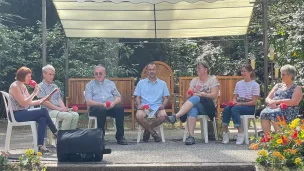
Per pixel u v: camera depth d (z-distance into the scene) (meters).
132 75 13.64
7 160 5.04
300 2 9.54
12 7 12.88
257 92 6.62
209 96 6.77
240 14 8.16
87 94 6.96
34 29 13.26
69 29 8.70
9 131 5.77
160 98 7.05
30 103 5.79
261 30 10.59
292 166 4.88
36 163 5.06
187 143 6.43
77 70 11.48
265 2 7.46
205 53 12.54
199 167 4.96
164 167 4.98
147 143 6.69
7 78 12.20
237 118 6.48
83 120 11.25
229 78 8.21
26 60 11.80
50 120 5.86
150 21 8.52
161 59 13.85
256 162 5.02
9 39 11.16
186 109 6.61
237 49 13.09
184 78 8.31
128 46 13.41
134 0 6.62
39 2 13.22
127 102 8.52
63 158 5.22
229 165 4.96
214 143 6.62
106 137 7.51
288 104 6.02
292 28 9.20
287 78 6.16
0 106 12.01
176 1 6.60
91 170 5.00
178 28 8.84
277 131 5.57
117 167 5.00
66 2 7.70
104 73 7.09
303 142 5.02
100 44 12.23
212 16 8.26
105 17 8.31
